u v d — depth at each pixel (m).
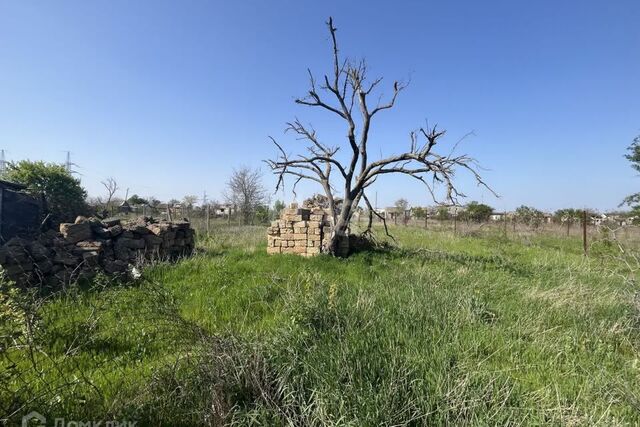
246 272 8.16
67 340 4.12
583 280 8.11
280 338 4.08
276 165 11.28
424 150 10.51
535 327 4.96
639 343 4.71
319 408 2.93
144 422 2.81
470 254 11.88
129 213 27.14
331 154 11.90
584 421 2.97
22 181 15.24
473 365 3.82
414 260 10.30
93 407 2.88
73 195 16.27
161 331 4.20
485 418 2.88
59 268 6.46
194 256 9.50
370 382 3.25
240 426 2.88
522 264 10.10
